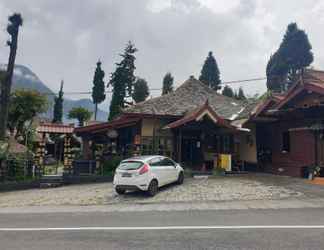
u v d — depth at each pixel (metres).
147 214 10.34
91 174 21.12
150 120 23.38
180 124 20.06
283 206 10.89
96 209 11.84
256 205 11.30
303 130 18.22
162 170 15.17
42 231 8.14
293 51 38.66
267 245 6.44
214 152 23.36
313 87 15.02
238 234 7.32
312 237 6.95
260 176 19.11
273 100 18.45
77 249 6.51
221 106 25.89
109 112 45.94
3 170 19.83
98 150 23.64
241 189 14.61
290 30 39.50
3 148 20.42
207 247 6.42
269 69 41.69
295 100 16.98
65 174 21.12
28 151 23.67
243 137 23.83
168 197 13.77
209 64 51.97
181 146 23.58
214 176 19.44
